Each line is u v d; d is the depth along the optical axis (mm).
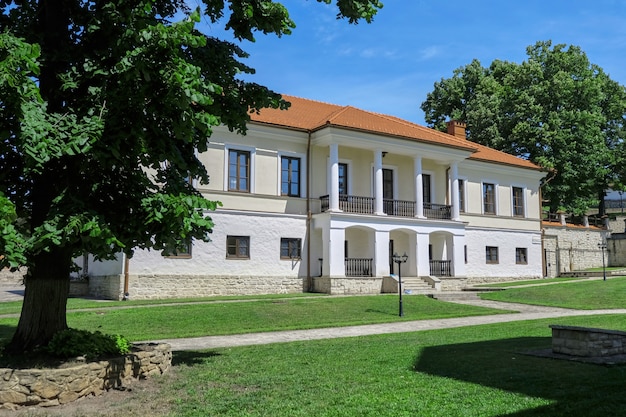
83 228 6531
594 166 41438
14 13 8312
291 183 26594
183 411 6629
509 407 6301
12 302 21578
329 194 26328
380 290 26609
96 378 7422
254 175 25375
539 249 36375
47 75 8234
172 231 7562
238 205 24828
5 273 31156
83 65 7785
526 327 15109
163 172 8812
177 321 16000
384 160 29609
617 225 47219
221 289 23953
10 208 6117
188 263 23281
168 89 6816
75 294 24312
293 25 8438
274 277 25344
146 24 7047
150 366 8531
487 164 34312
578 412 5984
